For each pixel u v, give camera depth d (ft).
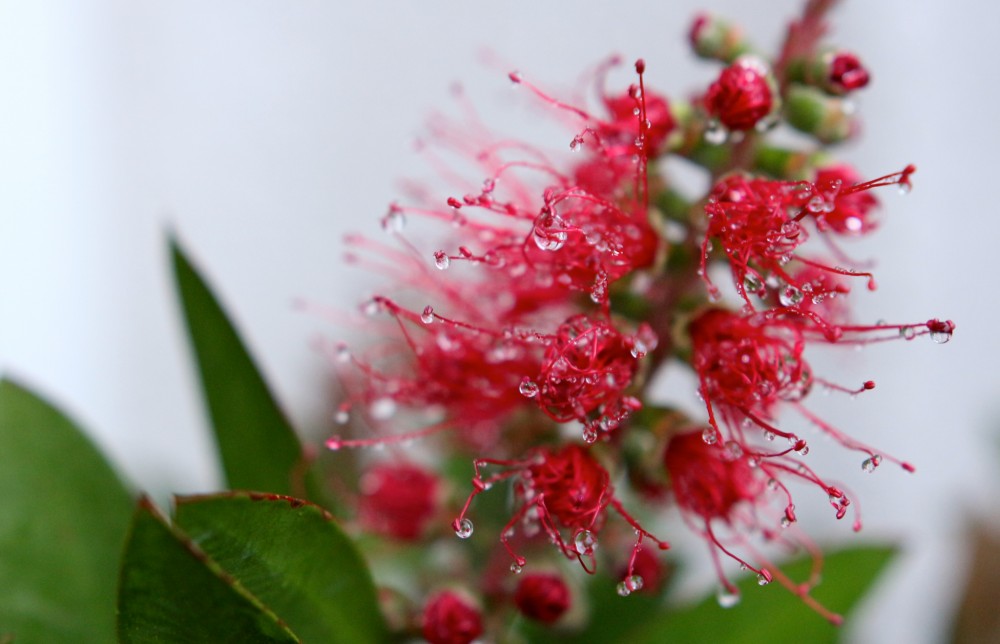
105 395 1.32
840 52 0.71
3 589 0.71
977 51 1.19
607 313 0.69
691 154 0.72
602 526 0.71
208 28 1.28
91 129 1.27
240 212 1.33
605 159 0.70
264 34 1.29
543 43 1.23
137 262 1.33
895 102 1.21
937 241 1.24
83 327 1.28
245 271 1.34
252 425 0.71
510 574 0.74
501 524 0.77
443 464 0.81
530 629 0.79
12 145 1.19
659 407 0.72
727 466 0.70
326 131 1.31
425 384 0.73
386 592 0.72
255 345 1.34
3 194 1.18
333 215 1.33
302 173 1.32
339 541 0.65
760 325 0.69
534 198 0.75
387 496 0.77
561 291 0.71
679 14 1.19
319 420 0.93
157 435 1.37
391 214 0.73
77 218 1.27
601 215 0.70
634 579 0.67
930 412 1.24
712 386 0.70
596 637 0.79
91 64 1.26
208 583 0.61
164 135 1.31
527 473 0.69
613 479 0.71
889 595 1.21
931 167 1.23
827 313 0.72
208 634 0.62
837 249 0.70
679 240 0.72
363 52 1.28
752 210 0.68
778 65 0.71
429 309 0.69
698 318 0.71
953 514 1.17
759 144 0.71
